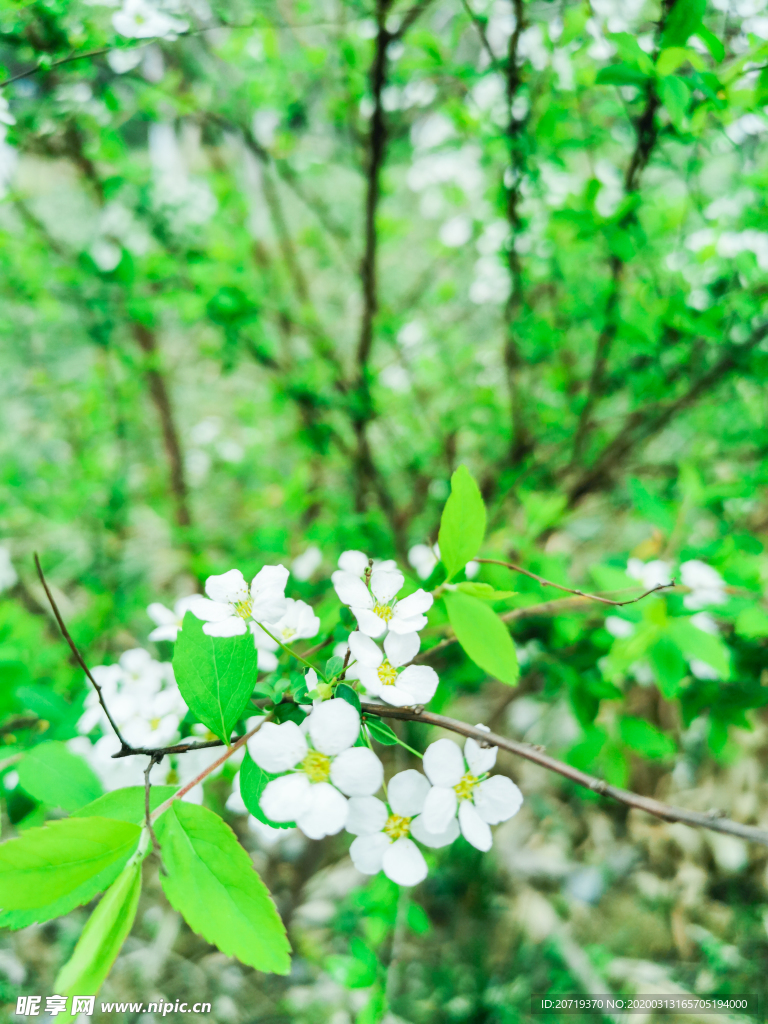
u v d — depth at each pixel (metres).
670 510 0.16
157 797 0.07
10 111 0.15
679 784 0.26
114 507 0.24
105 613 0.22
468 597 0.08
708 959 0.23
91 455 0.25
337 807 0.07
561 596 0.14
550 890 0.25
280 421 0.26
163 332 0.27
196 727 0.10
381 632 0.07
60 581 0.25
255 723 0.09
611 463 0.21
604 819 0.27
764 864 0.25
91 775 0.09
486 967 0.22
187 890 0.06
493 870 0.25
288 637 0.09
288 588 0.14
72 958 0.06
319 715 0.07
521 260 0.20
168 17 0.14
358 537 0.20
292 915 0.24
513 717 0.28
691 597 0.13
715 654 0.11
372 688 0.07
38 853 0.06
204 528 0.28
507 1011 0.21
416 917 0.14
